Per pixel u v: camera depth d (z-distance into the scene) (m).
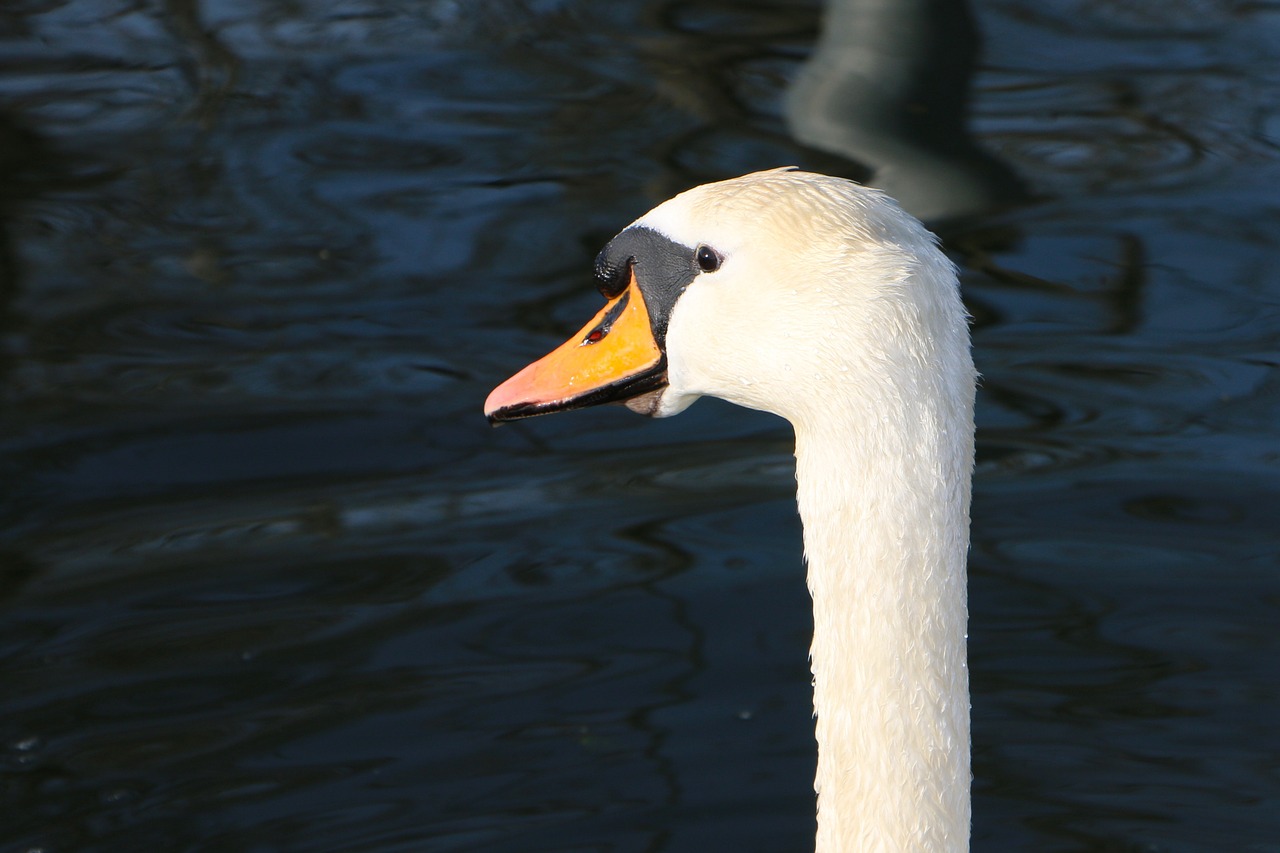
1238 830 8.34
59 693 9.11
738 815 8.41
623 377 6.21
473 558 10.27
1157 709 9.09
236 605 9.87
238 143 16.61
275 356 12.79
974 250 14.05
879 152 15.79
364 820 8.30
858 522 5.52
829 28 17.95
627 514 10.68
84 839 8.12
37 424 11.84
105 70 18.33
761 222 5.74
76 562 10.22
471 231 14.70
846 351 5.51
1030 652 9.51
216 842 8.12
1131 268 13.64
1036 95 17.16
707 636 9.59
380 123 16.95
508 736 8.91
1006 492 10.84
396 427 11.78
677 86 17.58
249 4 20.11
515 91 17.64
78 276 14.16
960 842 5.62
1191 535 10.33
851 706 5.62
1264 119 16.42
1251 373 12.05
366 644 9.53
